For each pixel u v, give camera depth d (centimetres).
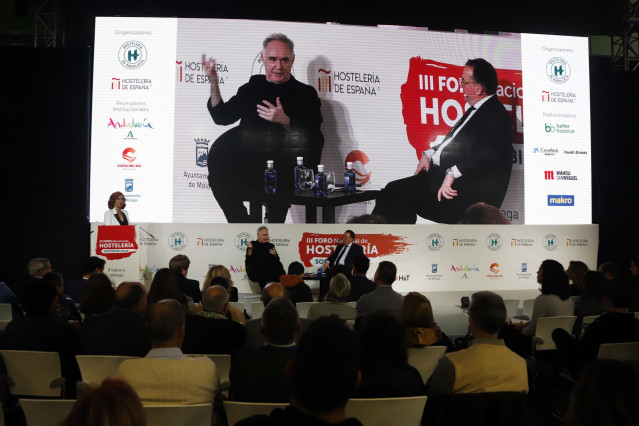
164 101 882
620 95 977
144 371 243
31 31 986
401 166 927
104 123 871
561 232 940
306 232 878
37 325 340
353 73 921
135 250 733
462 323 727
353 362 150
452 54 945
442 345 366
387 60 929
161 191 877
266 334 271
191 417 231
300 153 908
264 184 899
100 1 866
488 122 948
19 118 879
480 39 953
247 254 804
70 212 887
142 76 879
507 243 924
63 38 935
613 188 975
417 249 901
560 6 924
